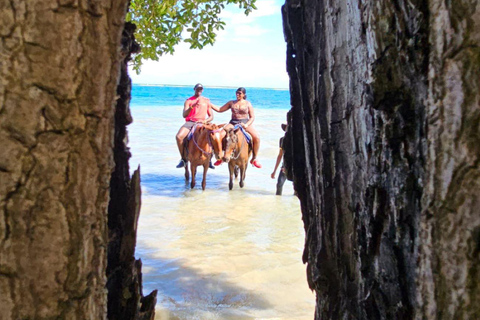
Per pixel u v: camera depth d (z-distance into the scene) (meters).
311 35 2.46
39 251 1.23
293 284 4.82
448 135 1.43
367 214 1.87
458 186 1.42
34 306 1.24
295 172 2.77
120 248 1.91
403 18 1.55
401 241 1.64
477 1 1.35
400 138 1.63
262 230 6.85
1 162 1.17
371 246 1.85
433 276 1.49
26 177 1.20
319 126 2.34
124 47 1.81
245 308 4.25
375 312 1.86
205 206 8.33
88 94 1.26
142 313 2.06
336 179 2.26
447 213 1.45
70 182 1.25
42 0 1.16
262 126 20.48
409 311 1.63
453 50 1.40
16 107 1.17
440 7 1.42
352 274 2.21
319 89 2.33
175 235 6.53
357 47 1.91
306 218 2.79
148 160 12.91
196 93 10.58
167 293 4.57
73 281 1.29
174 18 5.45
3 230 1.19
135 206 1.89
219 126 9.72
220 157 9.36
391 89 1.63
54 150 1.22
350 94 2.07
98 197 1.34
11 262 1.20
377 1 1.63
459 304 1.44
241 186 10.12
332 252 2.37
